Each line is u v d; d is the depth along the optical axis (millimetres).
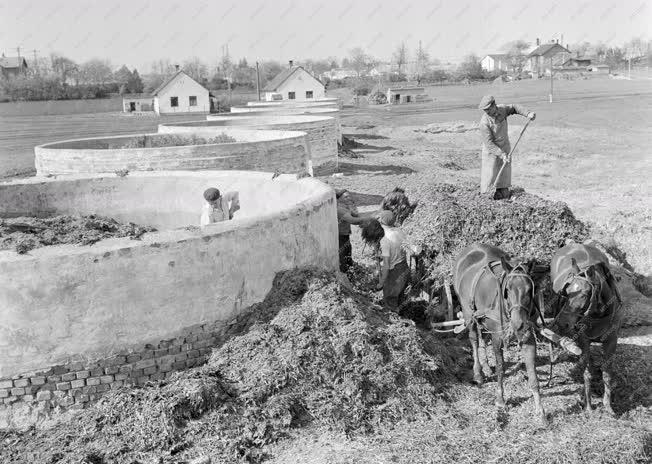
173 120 68375
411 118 62406
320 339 8375
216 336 8711
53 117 76938
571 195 21016
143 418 7402
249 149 19109
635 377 8852
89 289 7895
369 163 31359
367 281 11570
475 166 31609
